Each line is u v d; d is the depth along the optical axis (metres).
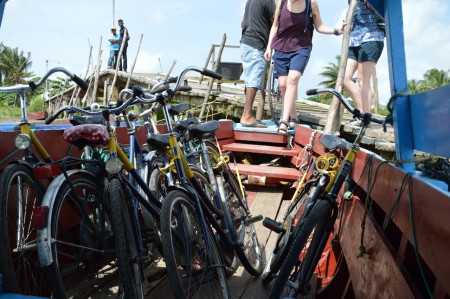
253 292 3.90
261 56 7.79
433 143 2.51
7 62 63.22
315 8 6.74
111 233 3.16
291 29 6.85
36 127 4.41
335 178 3.37
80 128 2.87
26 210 2.99
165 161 3.82
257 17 7.64
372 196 3.38
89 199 3.04
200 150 4.32
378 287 2.60
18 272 2.80
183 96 13.88
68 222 3.08
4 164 3.16
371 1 3.21
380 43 6.74
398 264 2.36
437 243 1.86
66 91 21.95
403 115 3.07
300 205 4.14
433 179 2.37
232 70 13.89
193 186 3.55
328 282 4.05
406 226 2.40
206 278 3.23
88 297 3.03
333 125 6.84
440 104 2.38
